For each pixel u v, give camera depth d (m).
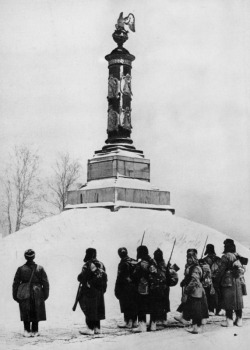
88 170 25.94
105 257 18.81
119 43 26.23
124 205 23.56
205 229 23.73
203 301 11.23
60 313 14.10
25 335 10.68
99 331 11.02
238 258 12.41
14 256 19.59
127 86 25.89
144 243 20.47
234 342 10.16
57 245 20.41
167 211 24.70
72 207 25.02
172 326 12.09
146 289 11.40
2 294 16.12
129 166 24.95
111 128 25.91
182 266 19.16
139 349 9.43
